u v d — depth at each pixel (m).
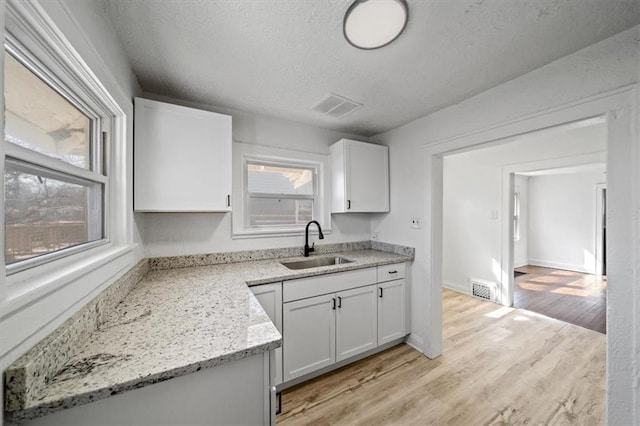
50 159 0.78
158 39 1.27
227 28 1.19
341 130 2.71
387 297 2.30
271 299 1.73
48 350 0.63
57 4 0.69
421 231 2.35
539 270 5.51
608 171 1.25
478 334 2.64
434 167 2.25
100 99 1.09
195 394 0.77
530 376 1.95
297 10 1.08
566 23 1.17
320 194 2.65
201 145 1.73
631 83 1.19
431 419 1.55
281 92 1.85
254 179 2.36
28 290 0.60
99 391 0.62
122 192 1.32
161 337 0.87
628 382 1.18
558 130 1.54
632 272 1.17
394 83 1.72
